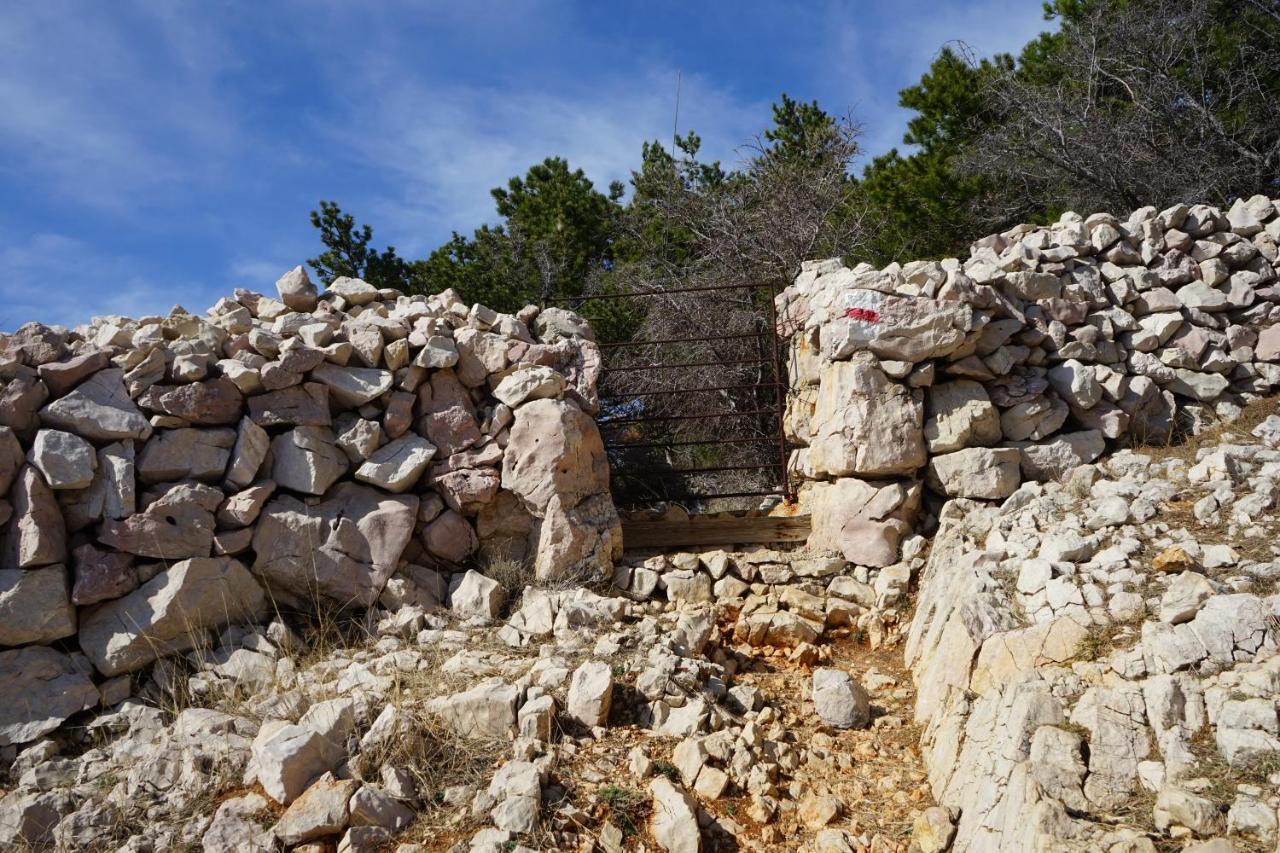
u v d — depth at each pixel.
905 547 6.81
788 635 6.36
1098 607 4.86
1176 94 13.08
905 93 15.43
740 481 9.46
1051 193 13.15
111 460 5.74
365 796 4.19
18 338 5.91
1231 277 7.65
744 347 10.20
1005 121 14.29
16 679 5.19
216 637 5.80
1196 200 11.69
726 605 6.67
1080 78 13.73
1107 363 7.35
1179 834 3.52
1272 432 6.75
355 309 7.34
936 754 4.73
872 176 14.84
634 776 4.55
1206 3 13.14
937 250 13.68
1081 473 6.49
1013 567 5.48
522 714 4.70
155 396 5.94
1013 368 7.27
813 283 8.16
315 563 6.08
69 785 4.72
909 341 6.91
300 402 6.32
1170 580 4.91
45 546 5.38
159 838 4.21
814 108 16.27
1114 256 7.65
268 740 4.46
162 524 5.72
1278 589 4.67
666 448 9.54
